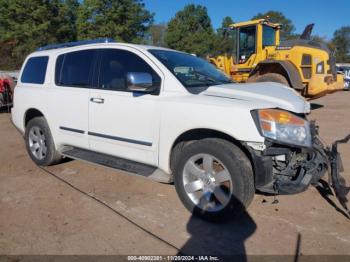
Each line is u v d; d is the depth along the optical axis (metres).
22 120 5.77
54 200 4.27
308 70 10.96
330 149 4.04
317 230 3.56
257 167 3.40
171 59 4.47
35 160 5.57
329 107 13.59
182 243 3.34
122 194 4.45
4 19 36.69
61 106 5.06
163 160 4.03
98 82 4.69
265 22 12.09
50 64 5.38
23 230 3.55
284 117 3.46
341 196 3.67
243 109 3.43
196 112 3.68
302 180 3.59
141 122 4.16
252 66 12.40
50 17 35.53
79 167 5.50
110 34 34.41
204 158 3.69
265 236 3.46
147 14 37.28
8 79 11.48
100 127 4.59
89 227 3.62
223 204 3.58
